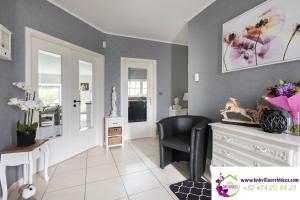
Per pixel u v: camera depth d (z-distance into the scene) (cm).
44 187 190
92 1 244
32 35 217
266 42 166
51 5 241
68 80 278
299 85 130
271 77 165
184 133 252
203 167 213
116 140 335
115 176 215
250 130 149
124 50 380
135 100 403
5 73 174
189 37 293
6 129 176
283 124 135
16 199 167
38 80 233
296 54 143
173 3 248
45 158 200
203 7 256
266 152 131
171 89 432
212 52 241
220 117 227
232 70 205
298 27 141
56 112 261
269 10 163
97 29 338
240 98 199
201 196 172
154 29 346
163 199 168
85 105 317
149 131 419
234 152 160
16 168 189
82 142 309
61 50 264
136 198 170
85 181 203
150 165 249
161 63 419
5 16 177
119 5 255
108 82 364
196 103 273
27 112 197
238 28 196
